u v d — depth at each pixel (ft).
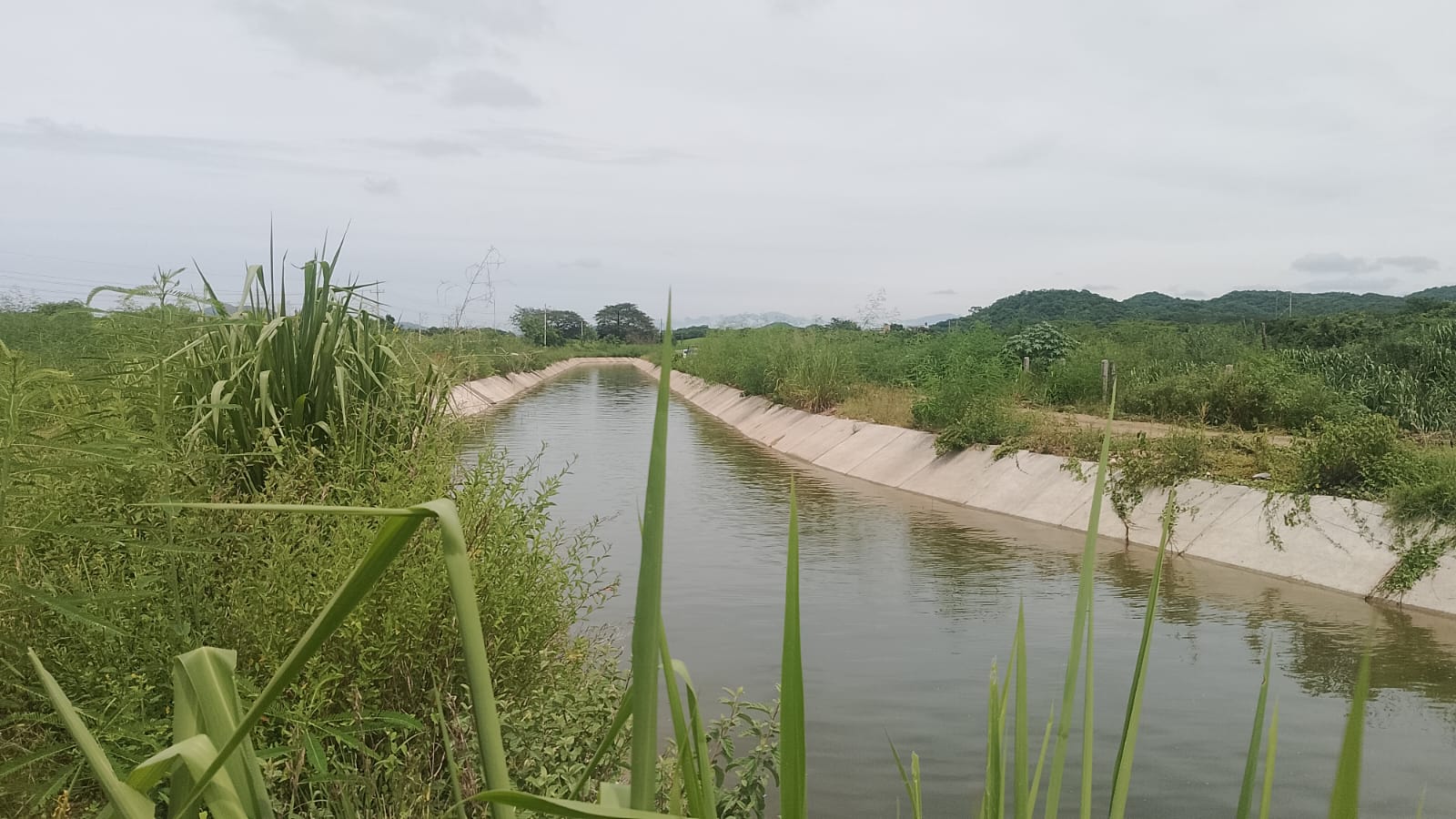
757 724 12.29
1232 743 19.79
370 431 15.30
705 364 140.26
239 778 2.97
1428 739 20.11
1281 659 25.22
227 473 12.51
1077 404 69.56
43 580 8.73
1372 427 35.40
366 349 16.33
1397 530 32.32
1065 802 17.07
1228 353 74.02
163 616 9.61
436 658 11.99
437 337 19.19
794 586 2.54
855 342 94.07
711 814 2.86
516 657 12.75
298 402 14.76
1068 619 28.96
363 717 9.92
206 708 2.98
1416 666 24.66
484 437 18.10
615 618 26.17
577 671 14.35
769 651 25.32
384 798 10.14
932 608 30.12
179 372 12.29
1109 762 18.95
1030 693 22.70
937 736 19.97
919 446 60.23
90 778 8.94
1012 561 36.94
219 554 10.41
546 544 14.79
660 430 2.34
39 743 8.85
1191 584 33.30
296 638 10.40
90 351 11.87
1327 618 29.09
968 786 17.62
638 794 2.23
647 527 2.32
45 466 7.92
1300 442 39.78
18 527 8.32
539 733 11.58
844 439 69.36
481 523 13.62
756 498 51.93
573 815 2.04
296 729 9.54
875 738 19.86
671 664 2.82
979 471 52.21
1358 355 61.00
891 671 24.12
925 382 68.13
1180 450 41.57
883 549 38.93
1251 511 37.29
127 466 9.17
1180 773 18.43
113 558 9.95
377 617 11.30
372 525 12.07
